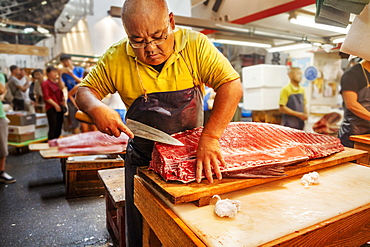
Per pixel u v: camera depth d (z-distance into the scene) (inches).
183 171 55.5
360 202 53.1
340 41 104.0
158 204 54.2
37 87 288.7
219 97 60.2
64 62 198.8
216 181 56.9
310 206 51.5
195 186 53.8
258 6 150.6
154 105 66.6
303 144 71.4
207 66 64.0
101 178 107.1
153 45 55.7
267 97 219.0
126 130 55.9
